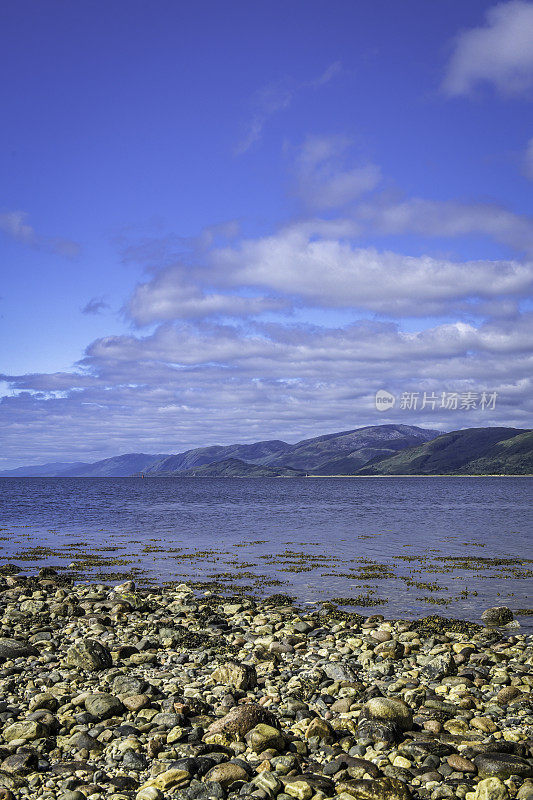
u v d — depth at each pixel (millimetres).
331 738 11227
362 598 27891
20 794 9156
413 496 149000
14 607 24891
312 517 76750
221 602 26953
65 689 13828
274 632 21438
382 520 71812
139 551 44594
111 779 9586
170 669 16219
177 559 40406
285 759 10156
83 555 42625
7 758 10156
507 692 13859
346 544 47781
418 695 13711
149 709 12531
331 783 9469
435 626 22203
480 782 9273
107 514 83000
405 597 28172
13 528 62188
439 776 9773
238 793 9180
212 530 59406
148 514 82875
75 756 10500
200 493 169500
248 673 14695
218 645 19203
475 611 25312
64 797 8969
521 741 11289
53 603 25344
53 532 58125
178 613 24250
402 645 18516
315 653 18406
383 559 39781
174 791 9156
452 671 16344
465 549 44656
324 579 32844
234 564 38188
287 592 29578
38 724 11219
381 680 15461
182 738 10984
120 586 29109
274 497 142375
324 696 13789
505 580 32250
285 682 15219
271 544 48000
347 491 190500
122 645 18297
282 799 8992
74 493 163250
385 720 11672
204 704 12781
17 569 35844
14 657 16859
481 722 11961
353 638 19688
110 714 12312
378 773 9766
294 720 12414
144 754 10492
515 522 68500
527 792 9125
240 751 10672
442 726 11891
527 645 19688
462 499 130875
